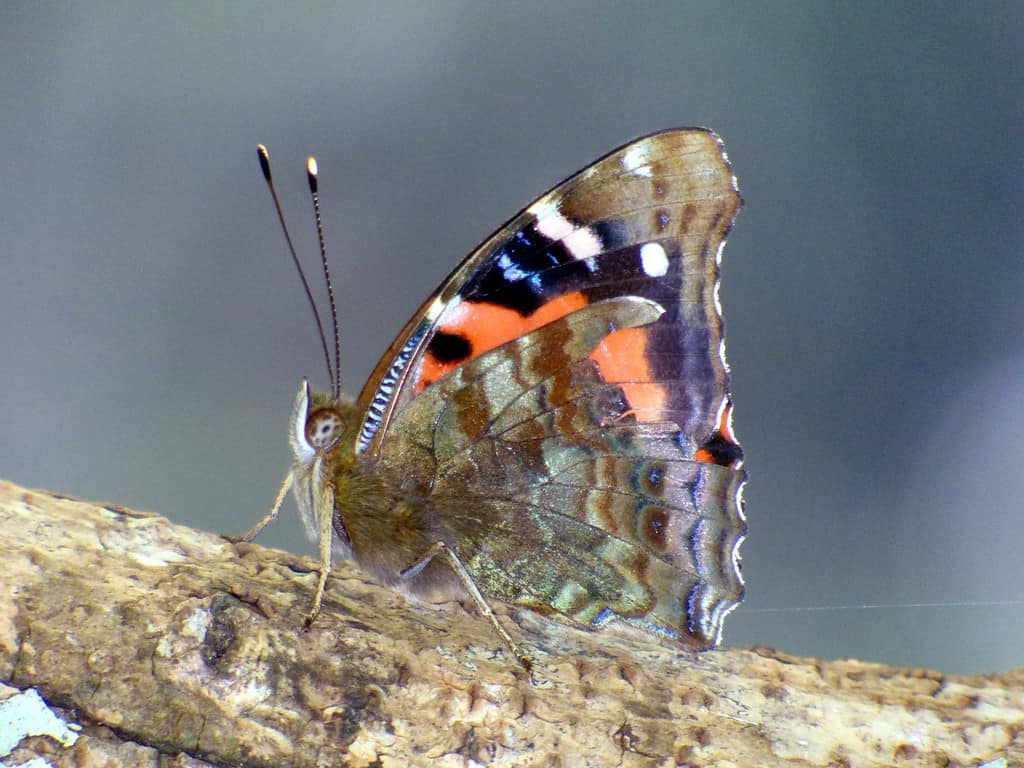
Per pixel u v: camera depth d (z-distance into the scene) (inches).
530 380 31.0
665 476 31.0
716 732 30.6
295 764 30.4
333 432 31.0
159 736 30.4
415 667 30.6
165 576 30.6
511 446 31.0
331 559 31.0
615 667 30.7
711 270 31.0
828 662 30.9
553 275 31.0
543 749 30.5
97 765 30.3
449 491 31.1
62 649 30.4
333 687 30.5
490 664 30.7
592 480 31.0
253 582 30.7
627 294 31.0
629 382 31.0
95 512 30.8
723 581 31.0
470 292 31.0
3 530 30.6
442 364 31.0
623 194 30.9
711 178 30.9
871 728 30.7
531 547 31.1
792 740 30.6
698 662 30.9
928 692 30.8
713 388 31.0
